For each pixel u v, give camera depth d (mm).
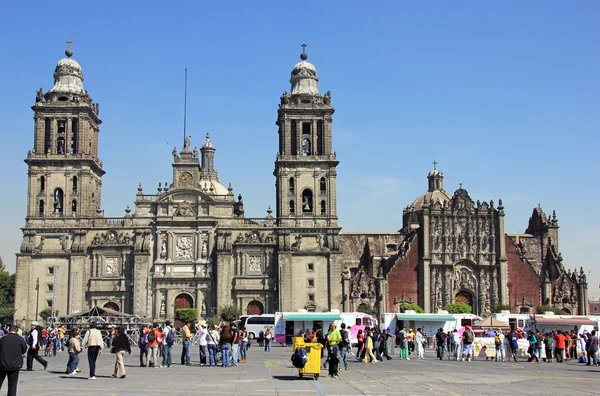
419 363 67000
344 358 57281
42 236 137750
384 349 70562
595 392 42188
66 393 37875
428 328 102000
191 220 139875
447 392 41031
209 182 191500
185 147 143125
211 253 139625
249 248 139625
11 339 31547
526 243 161375
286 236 138625
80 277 136875
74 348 50156
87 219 138625
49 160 138750
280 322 105312
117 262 138625
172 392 39031
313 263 138750
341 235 166750
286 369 57031
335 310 108000
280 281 136875
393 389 42312
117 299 137500
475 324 94688
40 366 59969
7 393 31625
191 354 78625
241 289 138000
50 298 136125
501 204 145625
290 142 142500
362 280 142000
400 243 153750
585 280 146250
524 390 42781
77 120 141000
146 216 140000
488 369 59875
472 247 144375
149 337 58625
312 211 140500
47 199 138375
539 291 145000
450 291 142625
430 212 144625
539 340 70875
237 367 58719
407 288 142500
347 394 39250
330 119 143625
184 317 132500
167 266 138500
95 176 144875
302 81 146500
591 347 67438
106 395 37125
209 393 38750
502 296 142875
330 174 141250
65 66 143500
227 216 141250
